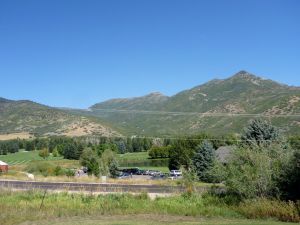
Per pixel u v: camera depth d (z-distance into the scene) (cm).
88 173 6881
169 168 8825
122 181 4334
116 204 2589
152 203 2633
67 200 2711
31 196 2845
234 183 2653
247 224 2058
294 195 2584
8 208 2383
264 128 4662
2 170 6812
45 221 2125
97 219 2216
